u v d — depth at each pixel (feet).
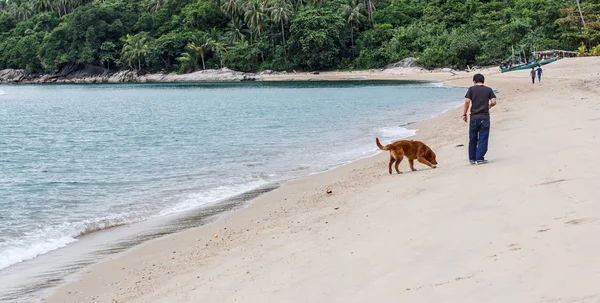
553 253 17.29
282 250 24.23
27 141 83.61
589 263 15.89
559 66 183.11
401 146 37.88
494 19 290.97
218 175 49.16
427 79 237.66
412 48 300.40
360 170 44.55
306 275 20.22
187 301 19.79
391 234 23.31
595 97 73.46
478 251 19.04
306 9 329.93
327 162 52.34
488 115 34.96
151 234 31.40
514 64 241.35
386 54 301.02
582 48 220.43
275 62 326.03
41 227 34.06
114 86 308.19
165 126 98.43
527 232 19.89
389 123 83.20
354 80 264.11
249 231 29.58
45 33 395.55
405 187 32.48
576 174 27.14
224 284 20.98
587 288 14.33
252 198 38.93
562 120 53.31
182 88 257.96
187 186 44.98
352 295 17.54
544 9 266.98
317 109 118.52
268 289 19.49
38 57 385.09
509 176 29.78
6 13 452.76
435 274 17.81
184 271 23.89
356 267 20.04
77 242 30.66
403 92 161.89
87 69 380.37
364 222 26.35
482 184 29.09
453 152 43.65
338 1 337.31
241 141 72.13
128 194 43.19
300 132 78.89
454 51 272.10
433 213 25.32
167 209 37.47
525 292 15.01
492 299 15.03
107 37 376.68
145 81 353.10
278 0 323.78
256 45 331.36
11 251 29.01
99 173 53.72
